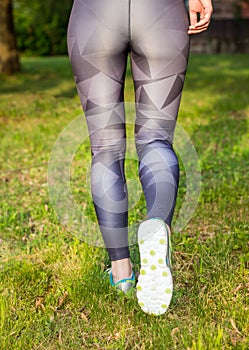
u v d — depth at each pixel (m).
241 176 4.70
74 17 2.33
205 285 2.72
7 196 4.54
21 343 2.29
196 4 2.42
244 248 3.19
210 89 11.24
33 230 3.75
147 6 2.24
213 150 5.78
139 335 2.33
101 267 2.96
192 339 2.23
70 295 2.68
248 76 13.45
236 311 2.44
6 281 2.87
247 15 23.98
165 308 2.20
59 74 14.64
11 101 10.12
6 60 14.63
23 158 5.90
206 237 3.43
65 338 2.37
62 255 3.20
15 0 20.72
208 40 22.52
